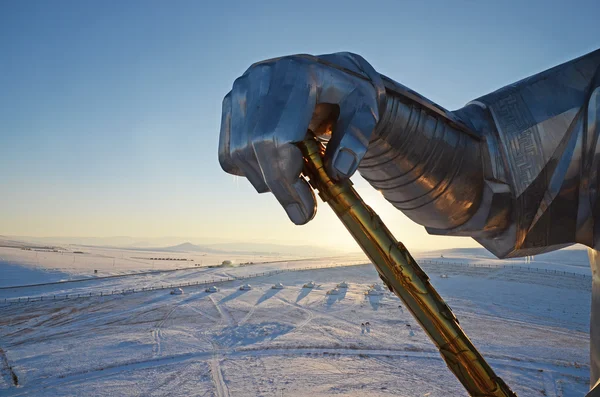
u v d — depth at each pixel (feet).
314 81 6.22
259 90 6.16
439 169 8.04
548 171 8.21
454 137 8.07
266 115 5.89
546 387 71.67
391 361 84.02
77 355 87.71
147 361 83.92
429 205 8.53
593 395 7.06
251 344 96.43
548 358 87.86
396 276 6.79
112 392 68.39
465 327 116.98
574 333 112.27
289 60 6.33
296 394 66.64
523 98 8.55
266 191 6.36
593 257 8.81
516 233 8.52
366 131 6.29
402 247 6.82
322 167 6.52
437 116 7.90
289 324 117.50
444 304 6.85
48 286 204.03
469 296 173.58
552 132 8.23
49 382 72.79
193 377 74.95
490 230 8.77
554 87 8.54
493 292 183.11
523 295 176.24
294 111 5.88
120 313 134.41
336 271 271.08
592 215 8.20
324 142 7.66
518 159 8.25
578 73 8.54
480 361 6.82
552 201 8.21
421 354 88.79
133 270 303.68
